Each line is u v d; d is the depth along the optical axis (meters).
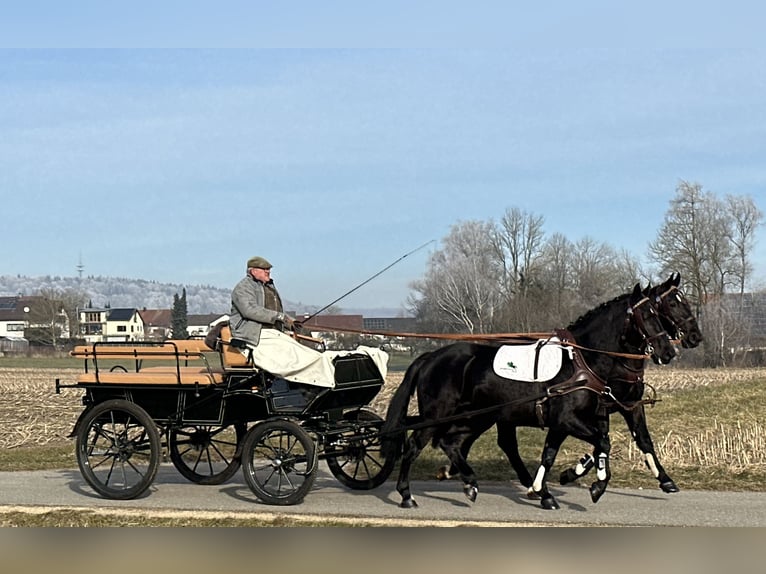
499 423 10.97
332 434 11.04
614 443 15.49
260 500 10.96
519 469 11.41
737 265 53.75
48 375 49.41
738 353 49.50
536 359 10.35
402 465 10.73
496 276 61.34
